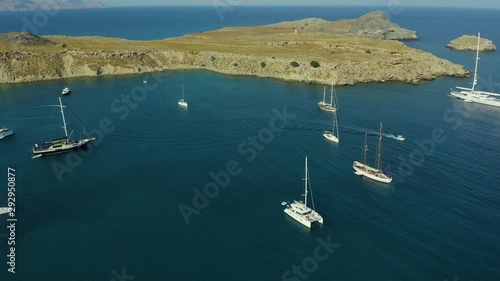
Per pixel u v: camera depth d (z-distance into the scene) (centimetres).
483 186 8969
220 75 19800
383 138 11756
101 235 7406
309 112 14050
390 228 7569
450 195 8631
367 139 11706
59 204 8419
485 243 7112
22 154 10869
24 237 7356
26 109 14275
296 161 10356
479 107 14875
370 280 6322
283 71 19375
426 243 7131
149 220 7869
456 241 7175
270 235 7412
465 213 7988
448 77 19938
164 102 15088
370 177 9400
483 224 7631
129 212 8125
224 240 7269
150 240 7269
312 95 16262
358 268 6581
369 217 7912
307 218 7681
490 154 10619
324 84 18100
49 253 6925
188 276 6384
